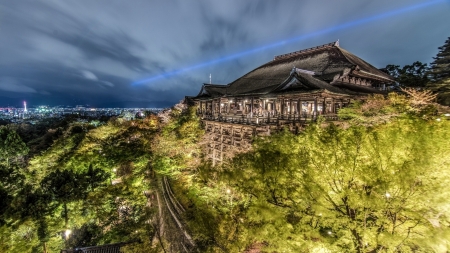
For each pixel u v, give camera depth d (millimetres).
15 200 17797
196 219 12742
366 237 8672
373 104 18672
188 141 32156
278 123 23484
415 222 8188
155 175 32312
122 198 24438
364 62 39562
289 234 9695
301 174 10305
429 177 7648
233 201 16688
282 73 39031
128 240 21406
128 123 45781
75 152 33188
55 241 20766
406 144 8180
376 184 8352
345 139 9789
